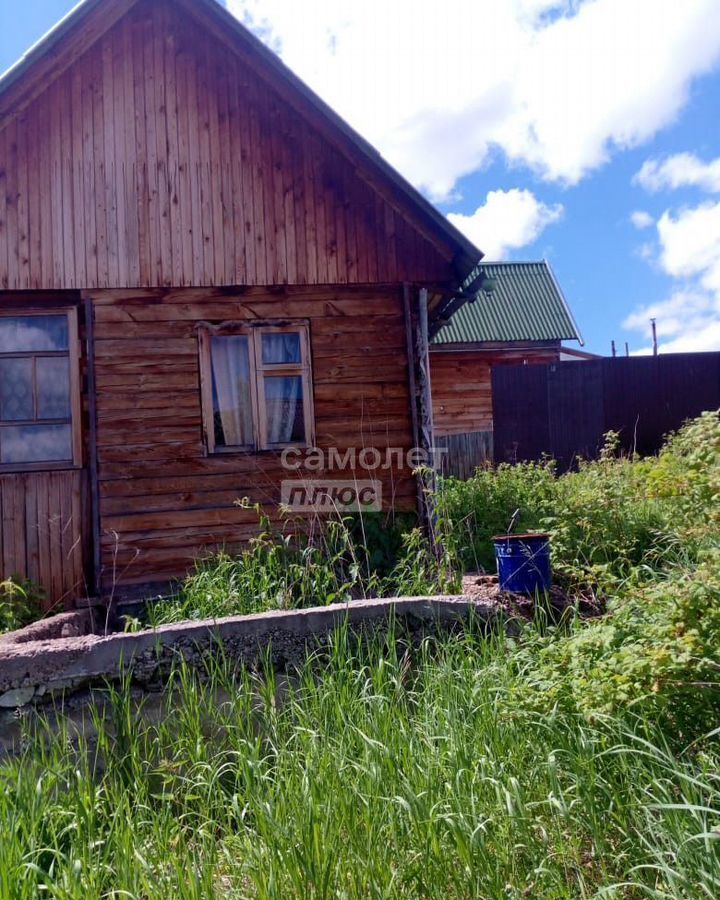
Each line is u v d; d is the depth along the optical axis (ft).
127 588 23.93
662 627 10.89
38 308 24.57
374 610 14.71
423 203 25.05
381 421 26.20
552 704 10.74
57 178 24.21
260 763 10.91
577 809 9.73
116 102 24.72
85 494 24.48
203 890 9.02
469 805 9.67
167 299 25.04
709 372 51.08
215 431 25.41
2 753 12.78
